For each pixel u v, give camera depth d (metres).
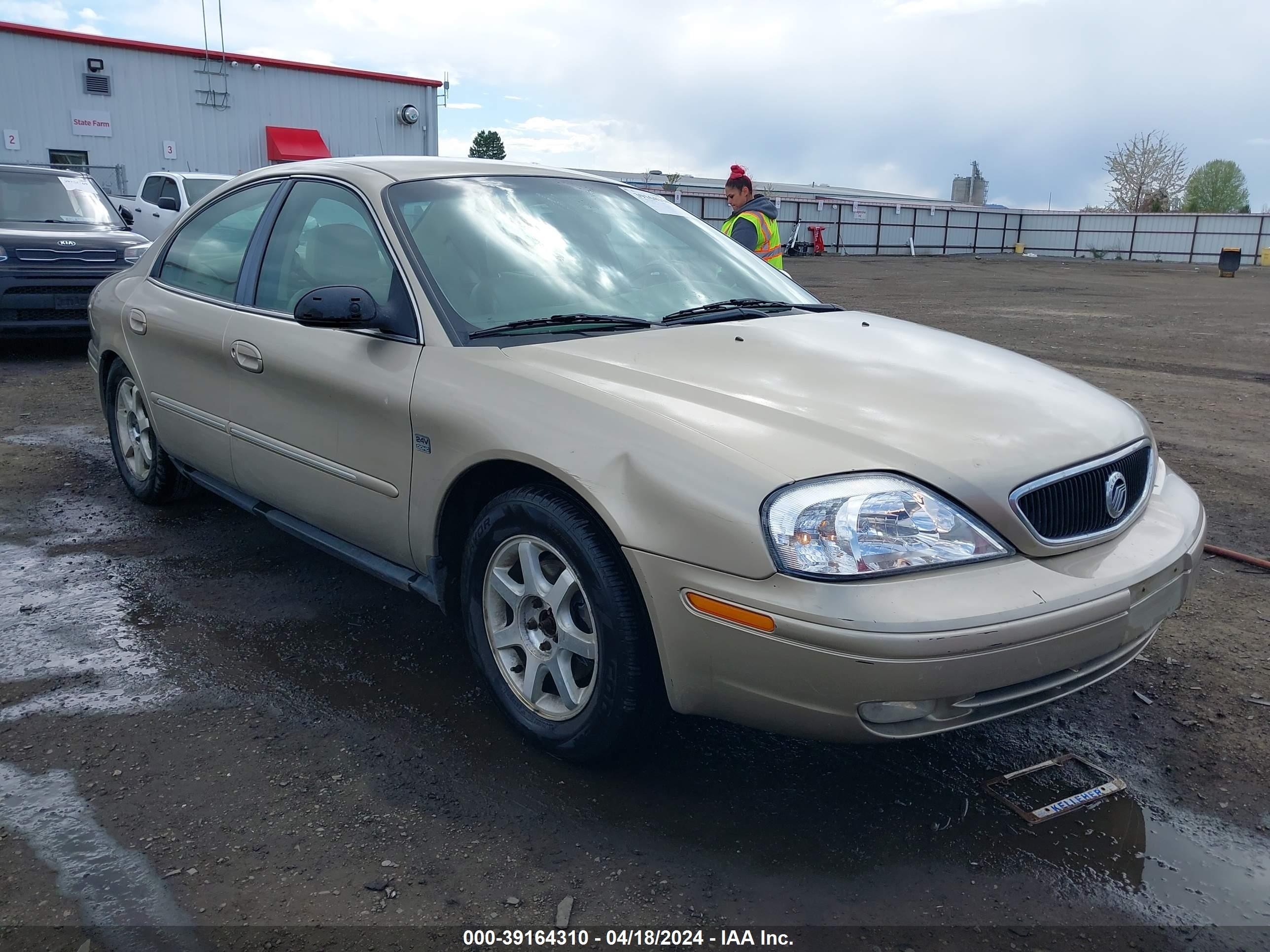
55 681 3.12
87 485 5.17
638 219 3.73
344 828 2.42
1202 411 7.86
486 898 2.18
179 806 2.49
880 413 2.47
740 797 2.58
